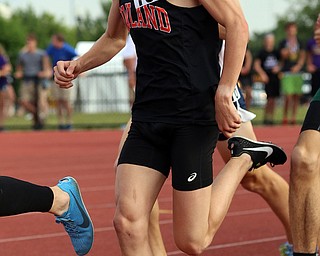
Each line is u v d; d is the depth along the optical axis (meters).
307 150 5.82
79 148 17.66
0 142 19.70
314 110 5.98
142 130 5.34
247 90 25.23
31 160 15.20
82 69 6.01
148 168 5.30
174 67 5.21
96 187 11.52
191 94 5.22
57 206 5.40
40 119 24.69
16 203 5.14
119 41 5.98
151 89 5.31
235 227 8.59
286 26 23.91
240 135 6.41
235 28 5.11
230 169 5.80
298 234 5.86
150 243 5.87
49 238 8.09
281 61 23.81
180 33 5.18
